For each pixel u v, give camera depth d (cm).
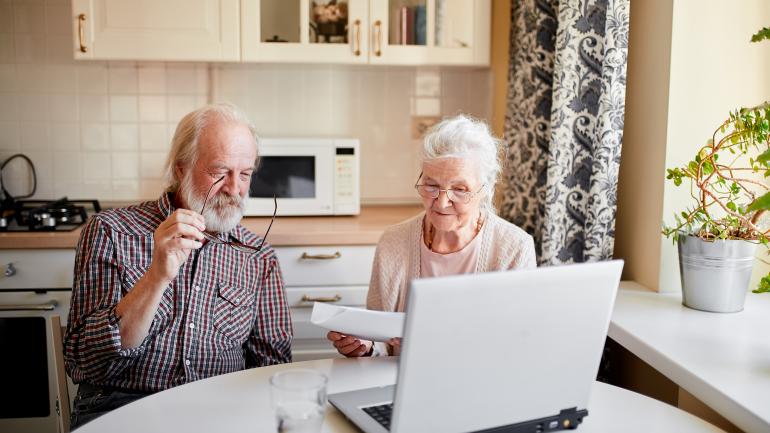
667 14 182
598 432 117
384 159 297
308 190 267
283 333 178
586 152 203
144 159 286
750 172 186
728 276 168
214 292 167
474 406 102
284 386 106
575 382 111
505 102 282
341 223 257
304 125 291
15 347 234
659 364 143
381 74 292
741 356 142
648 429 118
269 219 263
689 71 182
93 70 280
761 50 184
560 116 202
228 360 167
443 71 294
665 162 185
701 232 172
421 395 97
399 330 124
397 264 175
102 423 118
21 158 282
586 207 205
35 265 232
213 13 252
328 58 258
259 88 288
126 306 147
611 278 106
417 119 296
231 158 165
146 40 250
